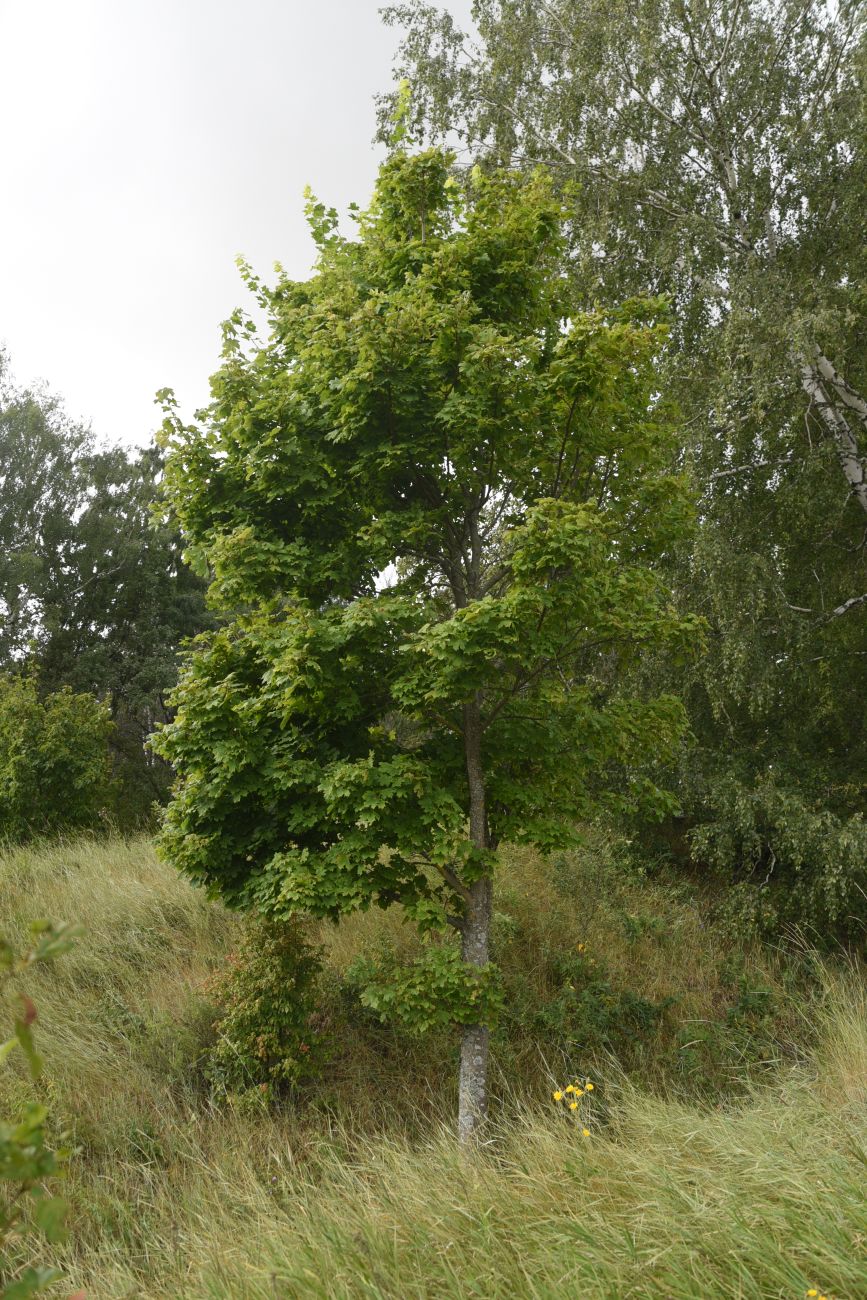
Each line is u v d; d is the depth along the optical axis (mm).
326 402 5566
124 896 8828
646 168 9703
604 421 5977
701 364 9555
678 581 9438
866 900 9133
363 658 5426
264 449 5656
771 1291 2705
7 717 13172
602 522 5277
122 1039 6758
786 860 9680
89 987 7559
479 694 5965
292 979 6320
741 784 9312
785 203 9461
